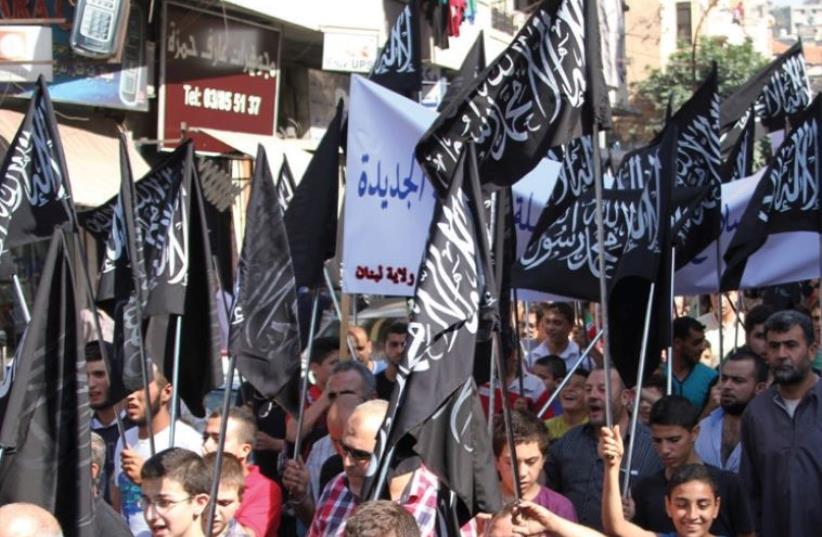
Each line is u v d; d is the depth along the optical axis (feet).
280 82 129.49
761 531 42.70
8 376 33.01
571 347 66.23
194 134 107.55
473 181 32.53
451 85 57.21
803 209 48.08
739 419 48.08
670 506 37.32
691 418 39.70
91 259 80.64
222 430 38.14
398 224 46.26
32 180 39.27
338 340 53.67
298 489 42.96
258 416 50.06
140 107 99.81
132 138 101.86
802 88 71.72
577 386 50.72
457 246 32.07
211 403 62.54
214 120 110.52
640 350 41.11
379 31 130.41
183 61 106.11
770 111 71.72
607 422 35.40
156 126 104.88
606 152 69.31
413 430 31.86
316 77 134.21
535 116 36.65
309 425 49.29
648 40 291.17
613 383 43.70
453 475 31.73
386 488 34.35
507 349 47.03
